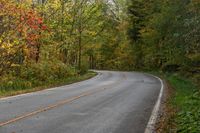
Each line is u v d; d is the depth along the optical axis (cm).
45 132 1148
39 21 2986
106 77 4791
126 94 2438
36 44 3419
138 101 2055
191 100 1839
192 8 2450
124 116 1516
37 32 3216
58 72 3856
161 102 2031
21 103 1870
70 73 4147
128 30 7381
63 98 2139
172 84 3372
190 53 2881
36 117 1428
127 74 5681
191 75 3506
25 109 1644
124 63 8700
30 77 3139
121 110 1686
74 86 3167
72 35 5091
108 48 9869
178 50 3002
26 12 2884
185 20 2539
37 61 3622
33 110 1616
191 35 2467
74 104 1861
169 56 3806
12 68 3064
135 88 2952
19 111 1577
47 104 1839
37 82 3125
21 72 3112
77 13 5219
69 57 5494
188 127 1177
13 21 2859
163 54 4706
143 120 1429
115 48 9831
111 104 1892
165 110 1709
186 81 3216
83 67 5484
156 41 4978
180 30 2734
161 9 3803
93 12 5506
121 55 8900
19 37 2922
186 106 1706
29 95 2317
